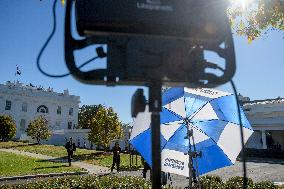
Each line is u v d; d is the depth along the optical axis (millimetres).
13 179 15320
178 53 1877
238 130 5285
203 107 5645
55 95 71250
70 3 1894
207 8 1892
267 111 36812
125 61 1822
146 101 1888
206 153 5281
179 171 5246
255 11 6734
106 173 18250
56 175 16891
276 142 40562
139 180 10055
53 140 59469
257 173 18719
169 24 1811
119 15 1757
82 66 1824
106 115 38281
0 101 64250
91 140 38219
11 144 48156
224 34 1918
